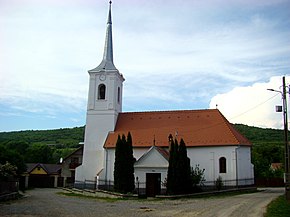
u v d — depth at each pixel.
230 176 38.62
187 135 41.41
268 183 56.38
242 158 40.38
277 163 83.81
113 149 42.44
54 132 144.75
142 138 42.56
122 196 32.25
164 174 37.34
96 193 36.03
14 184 33.44
